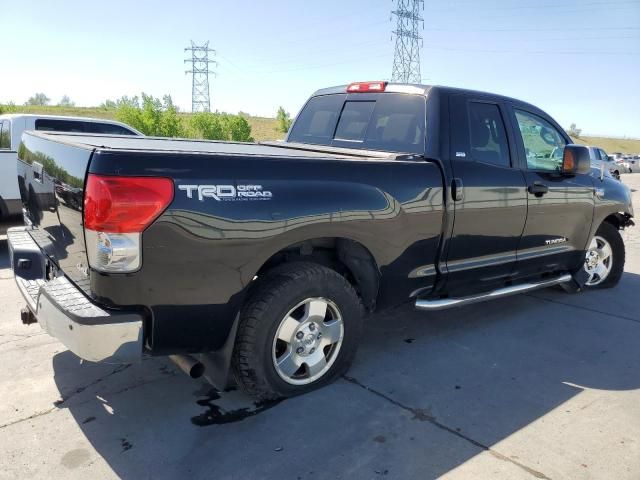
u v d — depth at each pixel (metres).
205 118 56.16
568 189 4.84
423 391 3.50
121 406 3.20
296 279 3.12
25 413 3.09
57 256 3.07
